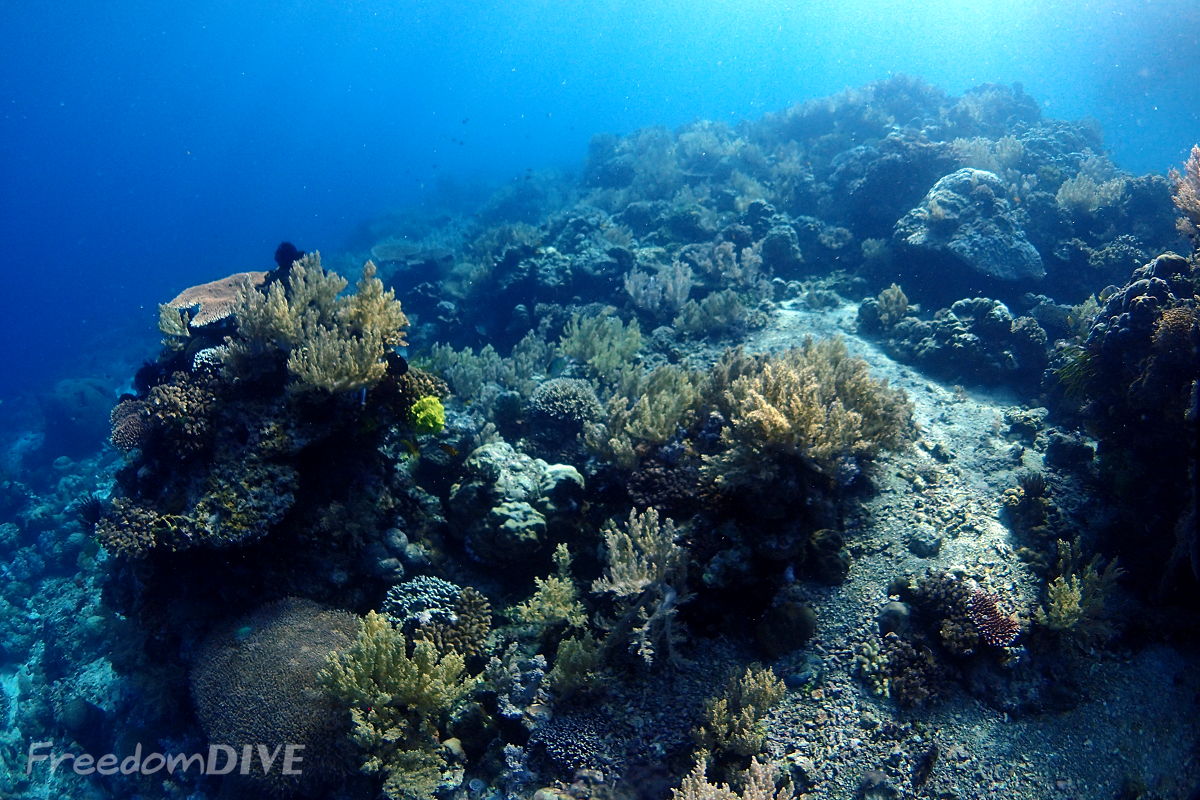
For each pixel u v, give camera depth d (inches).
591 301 590.2
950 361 410.9
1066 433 326.6
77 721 371.6
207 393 264.4
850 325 489.4
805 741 204.5
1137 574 241.9
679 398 291.9
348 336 279.6
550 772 203.6
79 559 531.2
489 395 408.8
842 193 675.4
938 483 295.7
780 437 231.9
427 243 1067.9
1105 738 199.5
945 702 212.5
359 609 261.9
